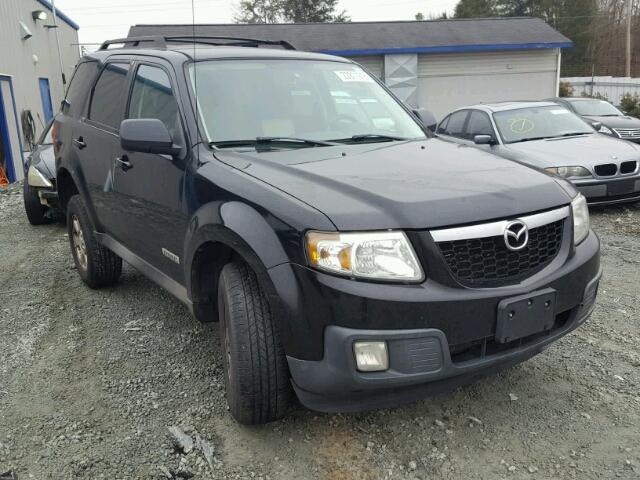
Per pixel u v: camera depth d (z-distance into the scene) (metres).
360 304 2.52
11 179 14.04
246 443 3.03
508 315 2.66
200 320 3.50
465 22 25.92
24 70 16.11
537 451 2.92
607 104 14.63
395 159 3.34
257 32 24.41
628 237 6.77
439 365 2.60
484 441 3.01
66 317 4.73
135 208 4.08
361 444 3.01
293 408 3.31
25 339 4.32
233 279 2.99
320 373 2.62
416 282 2.59
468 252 2.68
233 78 3.93
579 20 56.72
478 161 3.36
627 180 7.67
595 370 3.68
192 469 2.86
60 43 20.80
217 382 3.64
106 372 3.80
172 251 3.66
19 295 5.31
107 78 4.89
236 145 3.56
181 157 3.51
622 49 56.84
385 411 3.29
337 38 24.08
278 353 2.88
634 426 3.09
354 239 2.56
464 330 2.62
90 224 5.06
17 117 15.08
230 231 2.91
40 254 6.76
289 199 2.76
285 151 3.49
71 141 5.20
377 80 4.62
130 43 5.19
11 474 2.78
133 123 3.43
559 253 2.98
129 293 5.23
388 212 2.64
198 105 3.68
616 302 4.78
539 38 24.38
